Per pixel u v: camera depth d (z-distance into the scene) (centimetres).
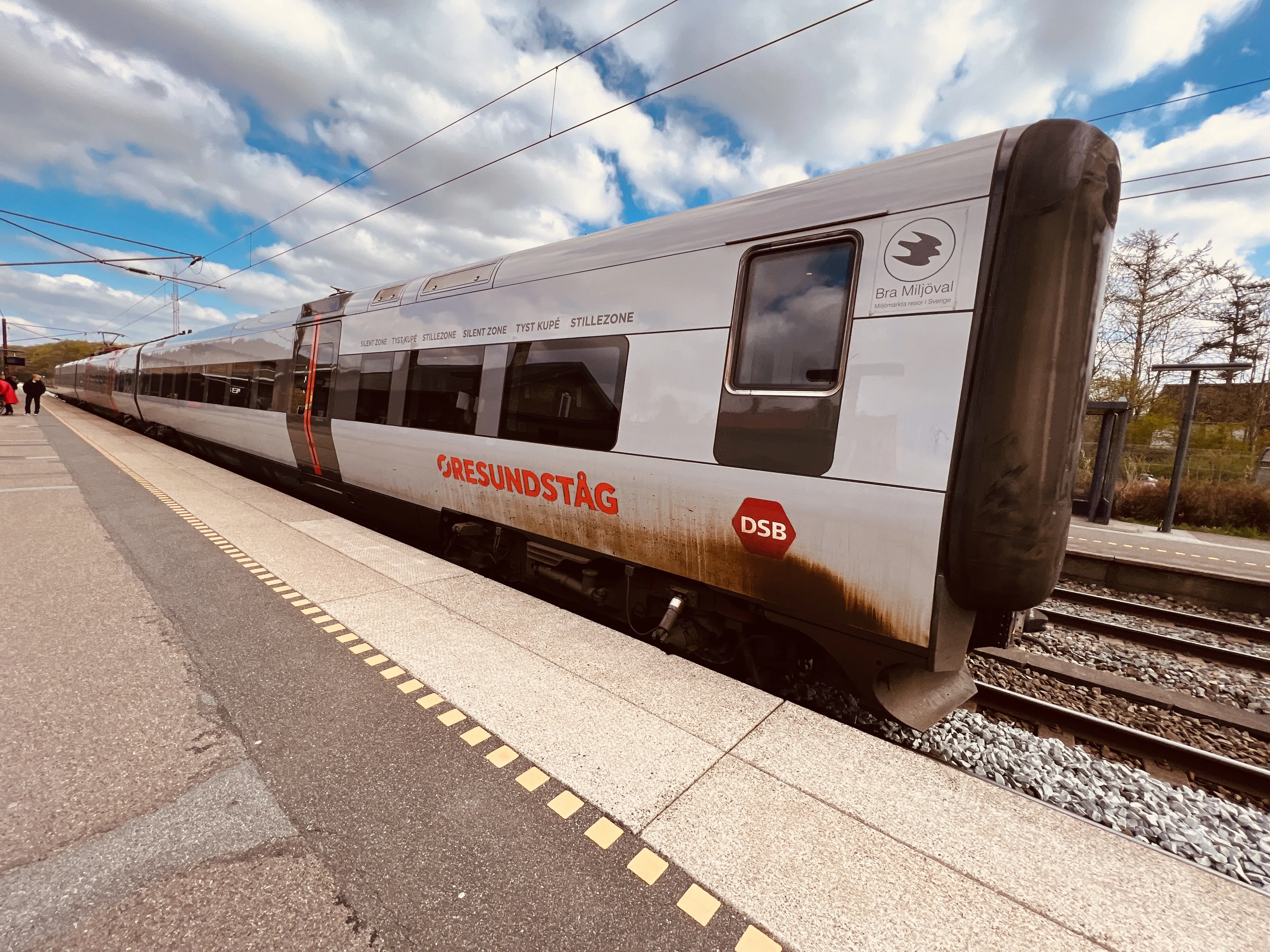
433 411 511
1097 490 1262
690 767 231
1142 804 269
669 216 355
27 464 986
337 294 692
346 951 152
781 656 352
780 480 285
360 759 232
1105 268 235
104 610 375
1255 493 1244
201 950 150
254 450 903
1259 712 414
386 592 420
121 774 219
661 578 367
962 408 233
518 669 310
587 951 155
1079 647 507
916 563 246
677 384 330
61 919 157
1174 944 158
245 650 325
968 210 236
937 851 190
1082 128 226
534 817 203
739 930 162
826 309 275
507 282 448
